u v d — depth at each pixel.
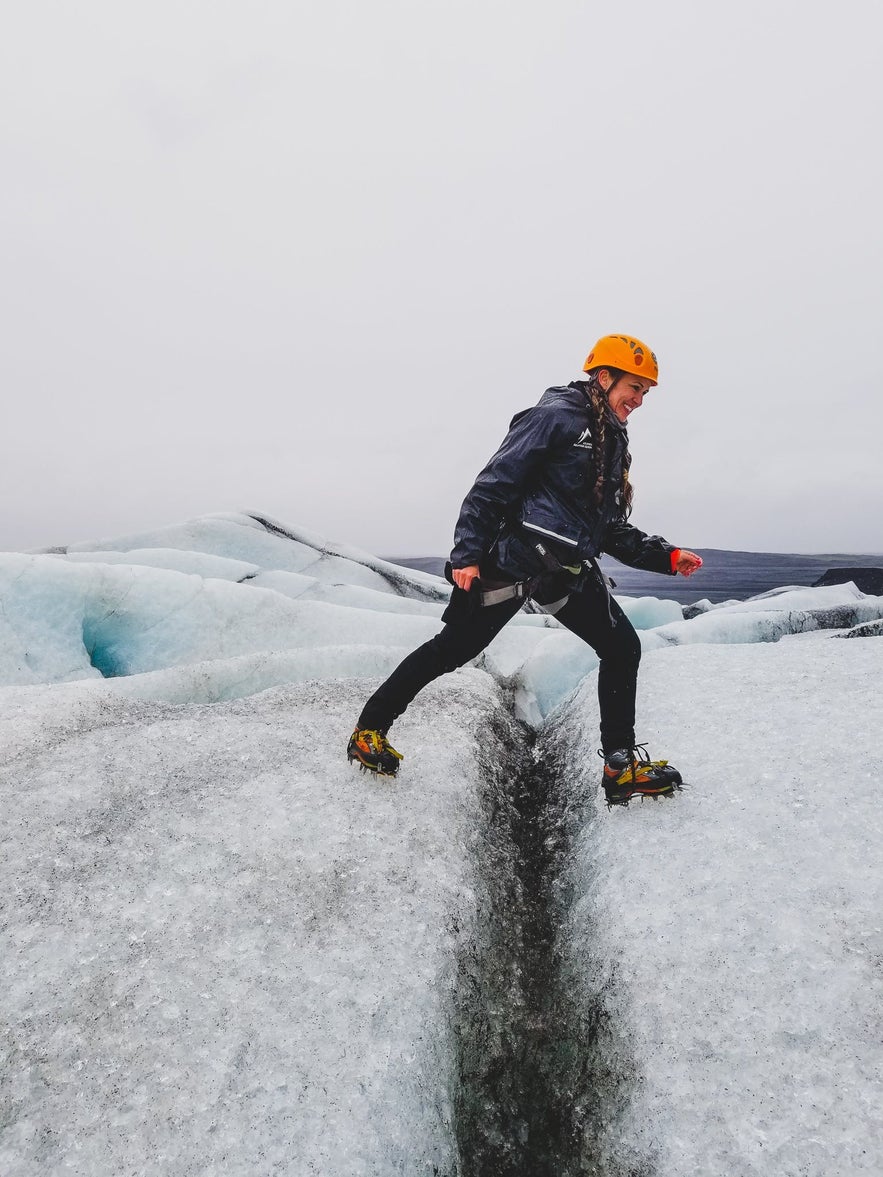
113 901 2.50
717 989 2.13
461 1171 1.96
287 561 12.42
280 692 4.43
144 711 4.24
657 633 8.05
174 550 10.47
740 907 2.38
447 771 3.43
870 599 9.68
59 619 6.75
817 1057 1.87
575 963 2.53
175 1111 1.81
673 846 2.76
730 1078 1.89
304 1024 2.07
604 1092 2.07
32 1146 1.72
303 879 2.63
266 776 3.28
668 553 2.89
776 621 8.78
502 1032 2.40
